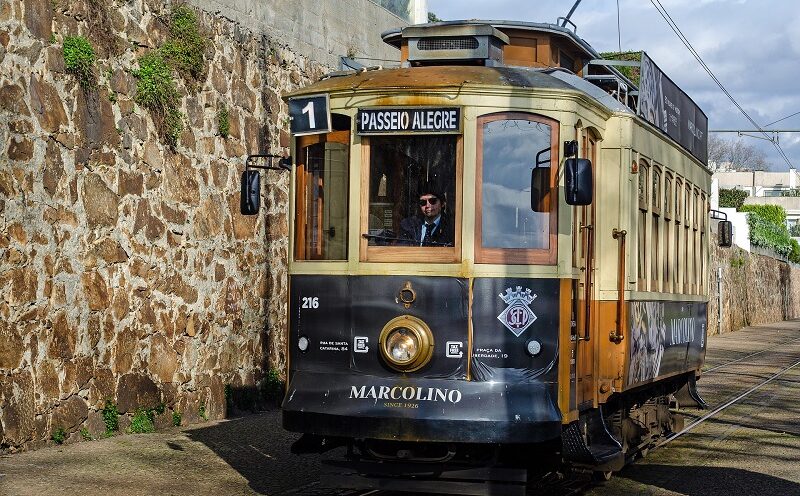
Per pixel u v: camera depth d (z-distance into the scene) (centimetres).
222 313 1434
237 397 1468
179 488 945
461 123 841
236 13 1494
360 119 859
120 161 1227
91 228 1176
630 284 999
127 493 912
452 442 809
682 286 1289
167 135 1310
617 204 984
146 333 1270
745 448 1292
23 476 958
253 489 953
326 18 1778
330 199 877
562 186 850
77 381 1150
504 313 832
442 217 846
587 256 928
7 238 1052
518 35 1041
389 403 818
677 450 1279
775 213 6650
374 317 846
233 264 1466
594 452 895
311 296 870
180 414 1334
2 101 1048
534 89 849
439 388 820
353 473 852
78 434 1149
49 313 1109
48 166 1111
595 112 935
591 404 942
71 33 1155
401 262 845
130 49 1255
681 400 1429
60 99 1131
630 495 996
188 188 1361
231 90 1472
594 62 1135
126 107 1241
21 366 1068
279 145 1609
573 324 867
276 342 1580
